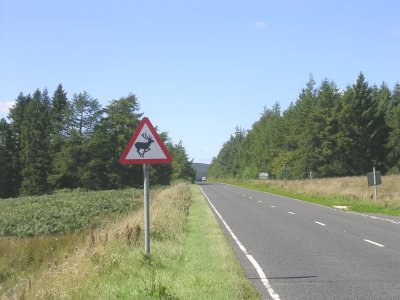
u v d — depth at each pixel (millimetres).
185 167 147625
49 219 24734
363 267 10625
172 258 10523
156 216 16547
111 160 80500
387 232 17328
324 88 89062
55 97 99125
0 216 26766
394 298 7797
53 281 8055
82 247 12461
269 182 74000
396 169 80750
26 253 14594
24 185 81000
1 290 8781
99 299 7078
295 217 23859
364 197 32625
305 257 12047
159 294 7082
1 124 93812
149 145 9758
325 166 84312
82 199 36094
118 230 13289
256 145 132875
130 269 9016
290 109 116750
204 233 16297
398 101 104250
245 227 19406
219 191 62500
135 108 87188
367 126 81562
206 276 8766
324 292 8266
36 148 82562
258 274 9891
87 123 82438
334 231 17766
